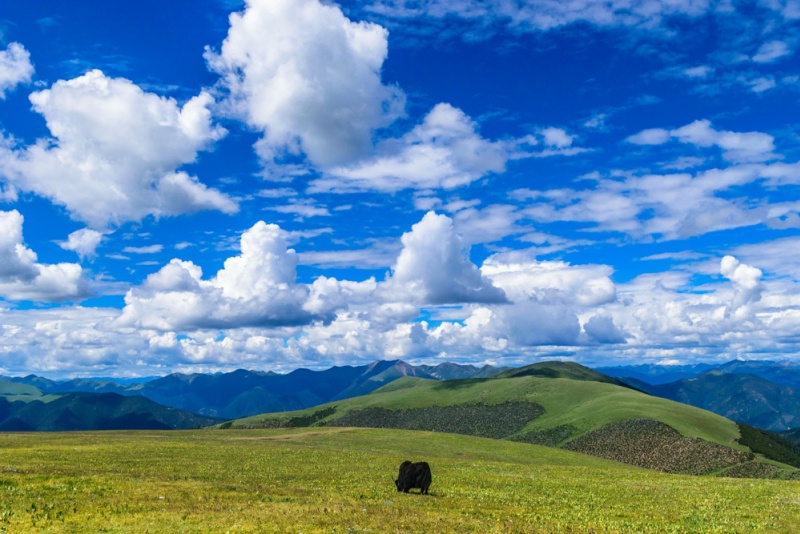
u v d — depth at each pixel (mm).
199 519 23422
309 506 28281
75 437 90875
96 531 20844
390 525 23781
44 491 29797
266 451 72688
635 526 27203
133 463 50281
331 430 130125
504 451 104688
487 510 30453
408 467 37875
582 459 105562
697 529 27078
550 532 24594
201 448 72625
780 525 28859
